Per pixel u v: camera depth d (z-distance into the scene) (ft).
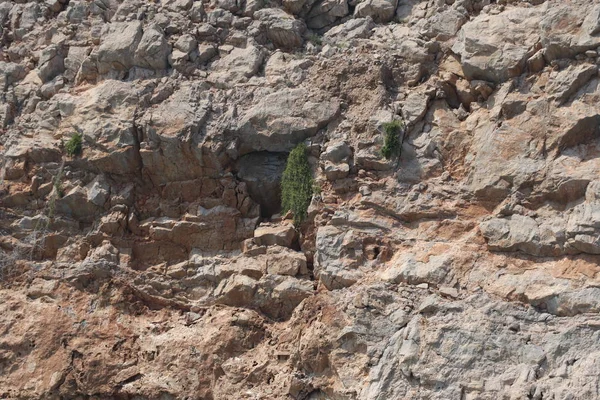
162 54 51.13
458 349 40.60
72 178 49.88
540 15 46.01
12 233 49.80
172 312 47.47
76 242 49.26
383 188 45.93
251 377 44.14
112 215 48.88
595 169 41.73
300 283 45.78
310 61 49.90
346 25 51.13
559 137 42.93
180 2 53.31
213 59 51.49
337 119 47.91
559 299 40.45
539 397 38.52
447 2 50.14
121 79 51.42
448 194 44.91
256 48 51.06
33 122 51.96
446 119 46.65
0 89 53.52
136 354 45.96
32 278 48.60
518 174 43.19
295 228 47.11
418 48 48.47
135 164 49.24
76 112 50.55
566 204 42.19
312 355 43.09
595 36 43.42
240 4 53.11
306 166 47.47
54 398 45.44
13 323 47.11
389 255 44.75
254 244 47.39
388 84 48.34
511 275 41.93
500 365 39.96
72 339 46.52
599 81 43.06
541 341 39.96
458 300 41.88
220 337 45.34
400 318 42.16
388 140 46.01
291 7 52.60
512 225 42.63
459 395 39.70
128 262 48.44
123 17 53.62
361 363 42.01
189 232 48.39
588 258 40.78
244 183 48.49
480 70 46.09
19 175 50.60
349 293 43.91
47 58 53.62
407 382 40.78
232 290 46.55
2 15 57.36
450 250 43.50
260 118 48.14
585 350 39.09
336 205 46.37
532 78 45.06
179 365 45.11
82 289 48.11
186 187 48.96
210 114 48.91
